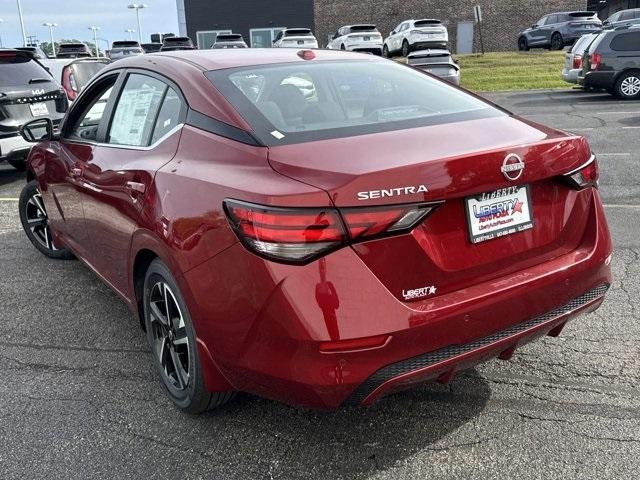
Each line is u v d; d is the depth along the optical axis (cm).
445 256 230
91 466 257
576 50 1745
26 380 327
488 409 288
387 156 229
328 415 288
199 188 246
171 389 295
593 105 1462
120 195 308
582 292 267
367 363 216
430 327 222
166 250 262
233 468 254
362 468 252
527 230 252
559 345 345
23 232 611
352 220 211
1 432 281
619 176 750
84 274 485
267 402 299
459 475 245
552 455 254
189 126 279
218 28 3750
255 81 293
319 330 210
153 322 307
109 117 357
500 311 238
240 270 224
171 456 262
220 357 243
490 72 2267
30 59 890
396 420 282
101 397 309
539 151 246
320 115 278
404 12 3875
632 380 307
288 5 3756
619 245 505
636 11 2917
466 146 241
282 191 215
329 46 3319
